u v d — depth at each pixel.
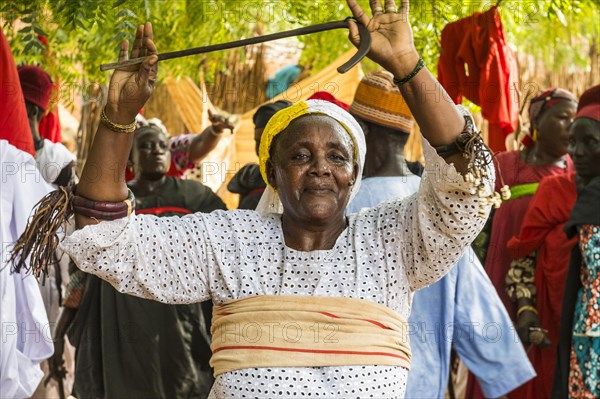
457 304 5.16
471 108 8.65
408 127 5.29
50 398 6.51
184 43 8.01
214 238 3.19
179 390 6.32
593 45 10.77
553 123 6.85
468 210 3.00
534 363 6.45
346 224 3.28
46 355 5.38
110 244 3.05
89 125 9.16
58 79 8.22
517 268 6.60
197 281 3.18
